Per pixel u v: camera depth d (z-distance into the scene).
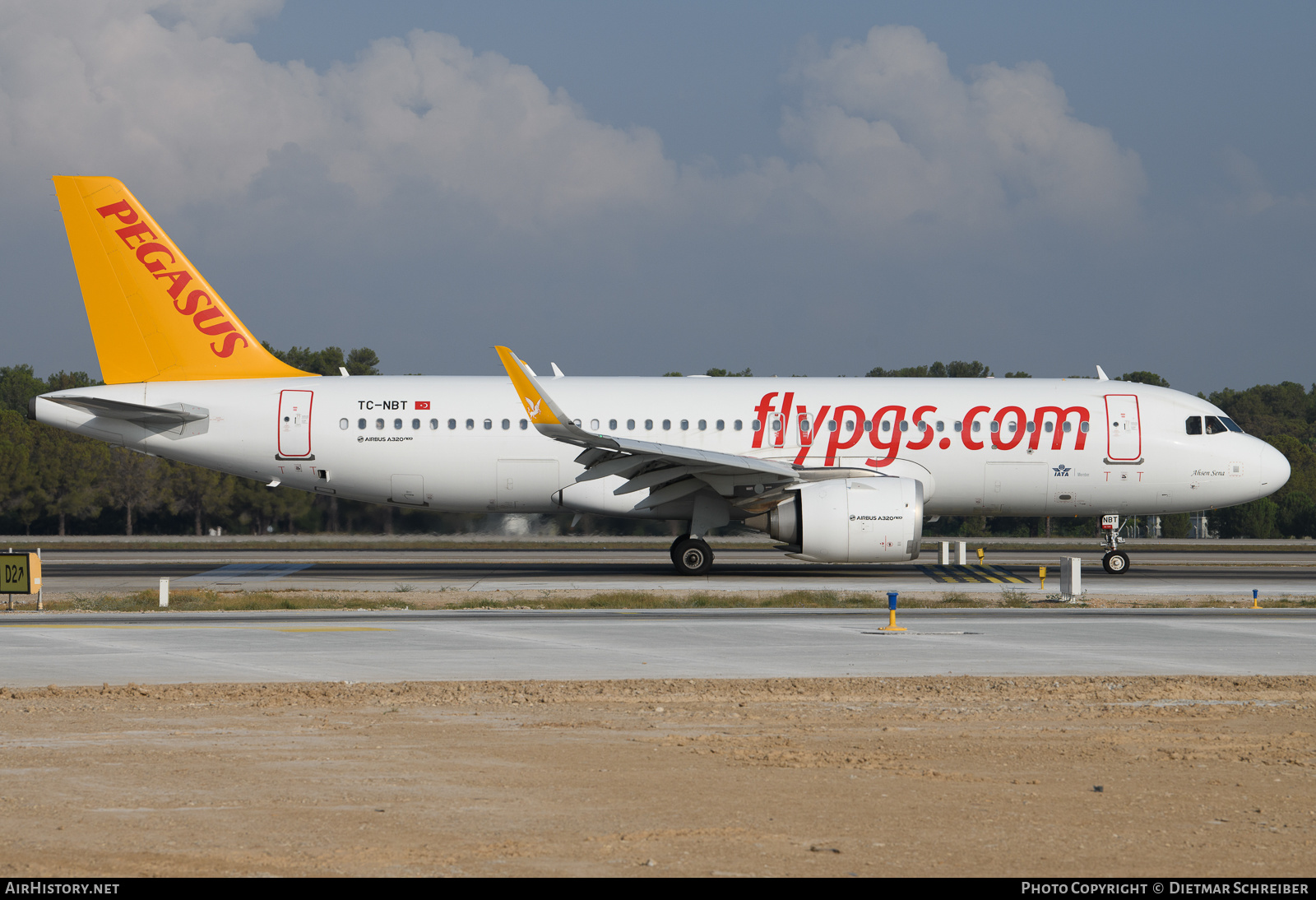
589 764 37.59
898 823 30.89
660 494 115.50
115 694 50.69
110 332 117.75
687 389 118.81
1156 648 65.62
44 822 30.55
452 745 40.44
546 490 117.88
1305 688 53.25
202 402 116.31
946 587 105.25
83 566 134.62
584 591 101.69
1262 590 105.00
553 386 119.00
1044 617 81.62
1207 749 40.31
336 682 54.06
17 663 59.75
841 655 62.94
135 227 117.56
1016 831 30.19
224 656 62.41
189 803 32.53
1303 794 34.22
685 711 47.25
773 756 38.91
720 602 90.88
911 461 116.75
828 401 117.44
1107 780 35.88
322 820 30.83
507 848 28.44
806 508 109.38
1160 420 118.12
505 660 61.03
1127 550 187.75
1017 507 119.94
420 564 138.75
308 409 116.44
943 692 51.84
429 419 117.00
